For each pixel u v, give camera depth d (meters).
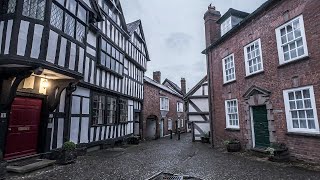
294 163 6.94
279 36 8.00
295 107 7.26
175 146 13.31
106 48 11.45
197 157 8.84
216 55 12.72
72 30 7.80
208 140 15.35
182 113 30.16
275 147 7.54
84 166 6.88
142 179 5.49
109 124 11.94
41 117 7.64
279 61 7.90
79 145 9.26
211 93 13.12
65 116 8.45
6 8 6.17
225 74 11.73
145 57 18.83
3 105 6.19
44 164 6.49
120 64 13.22
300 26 7.13
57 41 6.88
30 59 5.89
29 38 5.99
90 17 9.38
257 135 9.14
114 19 12.96
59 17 7.16
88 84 9.76
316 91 6.52
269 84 8.35
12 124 6.66
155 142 16.22
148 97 19.05
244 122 9.81
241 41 10.25
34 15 6.29
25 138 7.05
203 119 16.98
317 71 6.51
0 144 6.11
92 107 10.38
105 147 11.53
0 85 6.25
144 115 17.95
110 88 11.98
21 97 6.98
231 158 8.33
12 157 6.58
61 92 7.69
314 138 6.49
